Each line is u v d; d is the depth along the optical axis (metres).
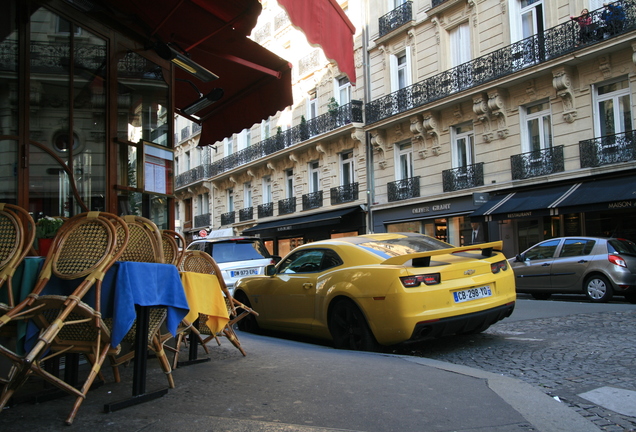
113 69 5.52
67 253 3.09
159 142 6.15
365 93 25.42
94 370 3.01
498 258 6.31
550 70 17.23
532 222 18.45
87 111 5.24
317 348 5.94
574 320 8.00
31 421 2.97
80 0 5.11
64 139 4.98
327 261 6.58
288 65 6.80
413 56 22.91
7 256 2.99
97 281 2.99
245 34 5.95
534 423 3.11
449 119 21.11
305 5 5.38
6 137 4.52
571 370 4.80
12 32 4.64
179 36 5.95
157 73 6.14
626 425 3.24
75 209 5.04
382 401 3.46
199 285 4.26
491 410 3.32
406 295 5.36
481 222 19.94
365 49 25.45
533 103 18.25
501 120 19.09
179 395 3.56
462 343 6.46
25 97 4.69
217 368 4.49
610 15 15.76
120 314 3.03
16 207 3.12
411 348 6.28
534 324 7.82
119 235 3.26
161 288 3.39
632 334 6.50
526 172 18.11
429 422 3.06
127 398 3.35
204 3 5.25
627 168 15.28
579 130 16.84
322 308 6.32
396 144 23.81
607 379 4.41
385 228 24.09
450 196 20.59
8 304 2.96
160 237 3.64
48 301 2.90
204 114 8.29
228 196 37.78
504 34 19.03
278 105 7.33
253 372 4.31
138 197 5.81
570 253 12.27
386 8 24.55
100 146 5.34
